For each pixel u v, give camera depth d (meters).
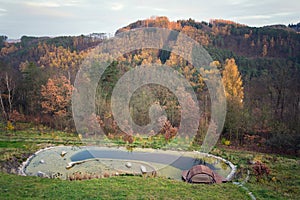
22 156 16.56
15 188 9.83
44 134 22.86
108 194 9.47
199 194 9.95
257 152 19.20
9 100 28.56
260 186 11.75
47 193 9.43
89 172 13.75
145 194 9.61
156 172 13.55
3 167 14.41
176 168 14.54
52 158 16.34
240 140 22.14
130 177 12.02
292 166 15.11
